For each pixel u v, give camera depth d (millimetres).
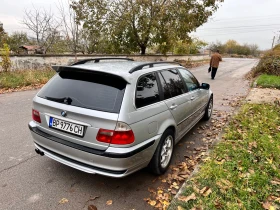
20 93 8305
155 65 3518
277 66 13828
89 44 23172
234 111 6375
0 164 3418
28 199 2699
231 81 13234
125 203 2701
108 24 18297
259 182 2857
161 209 2611
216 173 3025
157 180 3191
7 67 10586
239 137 4320
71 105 2658
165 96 3352
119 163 2479
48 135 2887
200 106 4930
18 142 4180
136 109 2660
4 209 2521
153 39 19047
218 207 2439
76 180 3115
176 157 3883
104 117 2439
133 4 17391
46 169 3350
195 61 29719
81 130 2580
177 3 17172
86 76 2887
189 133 4969
